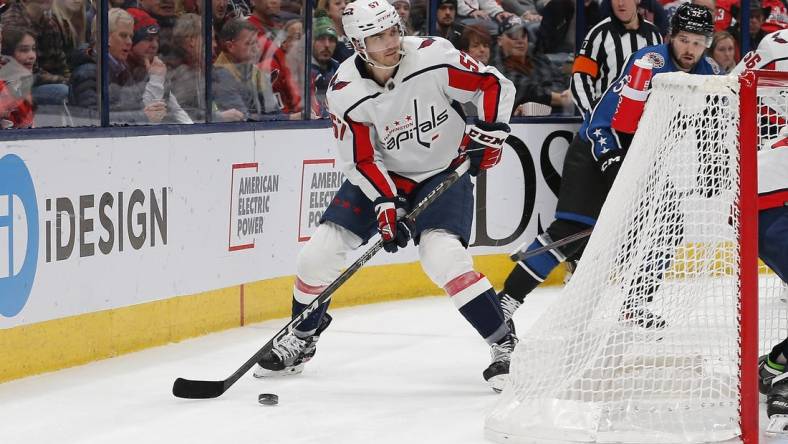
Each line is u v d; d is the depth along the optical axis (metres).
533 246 14.32
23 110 13.45
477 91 11.66
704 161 9.98
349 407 10.99
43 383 12.09
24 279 12.24
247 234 15.46
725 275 9.90
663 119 9.93
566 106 19.67
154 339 14.09
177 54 15.33
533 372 9.99
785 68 11.10
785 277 10.38
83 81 14.01
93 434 10.13
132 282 13.67
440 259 11.45
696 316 9.98
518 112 19.17
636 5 17.72
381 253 17.30
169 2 15.11
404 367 12.90
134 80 14.83
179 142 14.21
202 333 14.84
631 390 9.67
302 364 12.55
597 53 17.42
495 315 11.45
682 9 13.03
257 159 15.52
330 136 16.67
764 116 11.08
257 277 15.70
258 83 16.55
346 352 13.75
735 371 9.91
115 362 13.16
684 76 9.66
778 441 9.55
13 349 12.20
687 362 9.94
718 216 9.86
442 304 17.17
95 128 13.01
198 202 14.59
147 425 10.38
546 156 18.91
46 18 13.52
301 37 17.03
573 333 10.09
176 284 14.33
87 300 13.06
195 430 10.18
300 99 17.20
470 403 11.15
